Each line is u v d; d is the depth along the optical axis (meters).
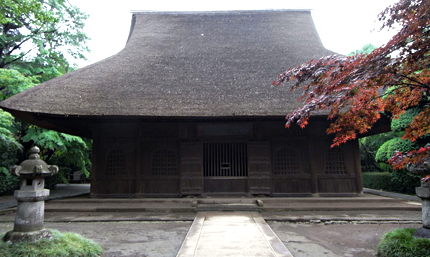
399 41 3.71
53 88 10.92
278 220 8.77
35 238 5.19
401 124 10.11
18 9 8.54
